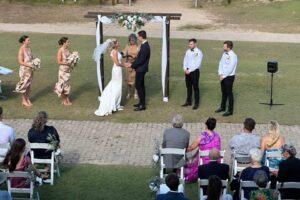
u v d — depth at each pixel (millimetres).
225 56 18688
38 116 13594
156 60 27922
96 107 20125
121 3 46281
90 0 46156
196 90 19656
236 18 40844
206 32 36375
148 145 16469
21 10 42969
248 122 13523
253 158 11586
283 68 26422
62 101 20703
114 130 17750
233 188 11883
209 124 13609
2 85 22750
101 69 20484
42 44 31938
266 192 10445
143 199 12805
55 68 25891
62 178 13938
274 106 20312
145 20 19422
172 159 13305
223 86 19062
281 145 13164
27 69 19625
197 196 13031
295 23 38656
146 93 21844
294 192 11602
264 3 44750
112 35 34219
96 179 13922
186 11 43500
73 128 17906
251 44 32812
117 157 15508
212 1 46719
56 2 45250
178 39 33875
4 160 12297
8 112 19422
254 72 25406
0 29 36562
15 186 12281
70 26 38000
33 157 13523
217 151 11875
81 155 15633
